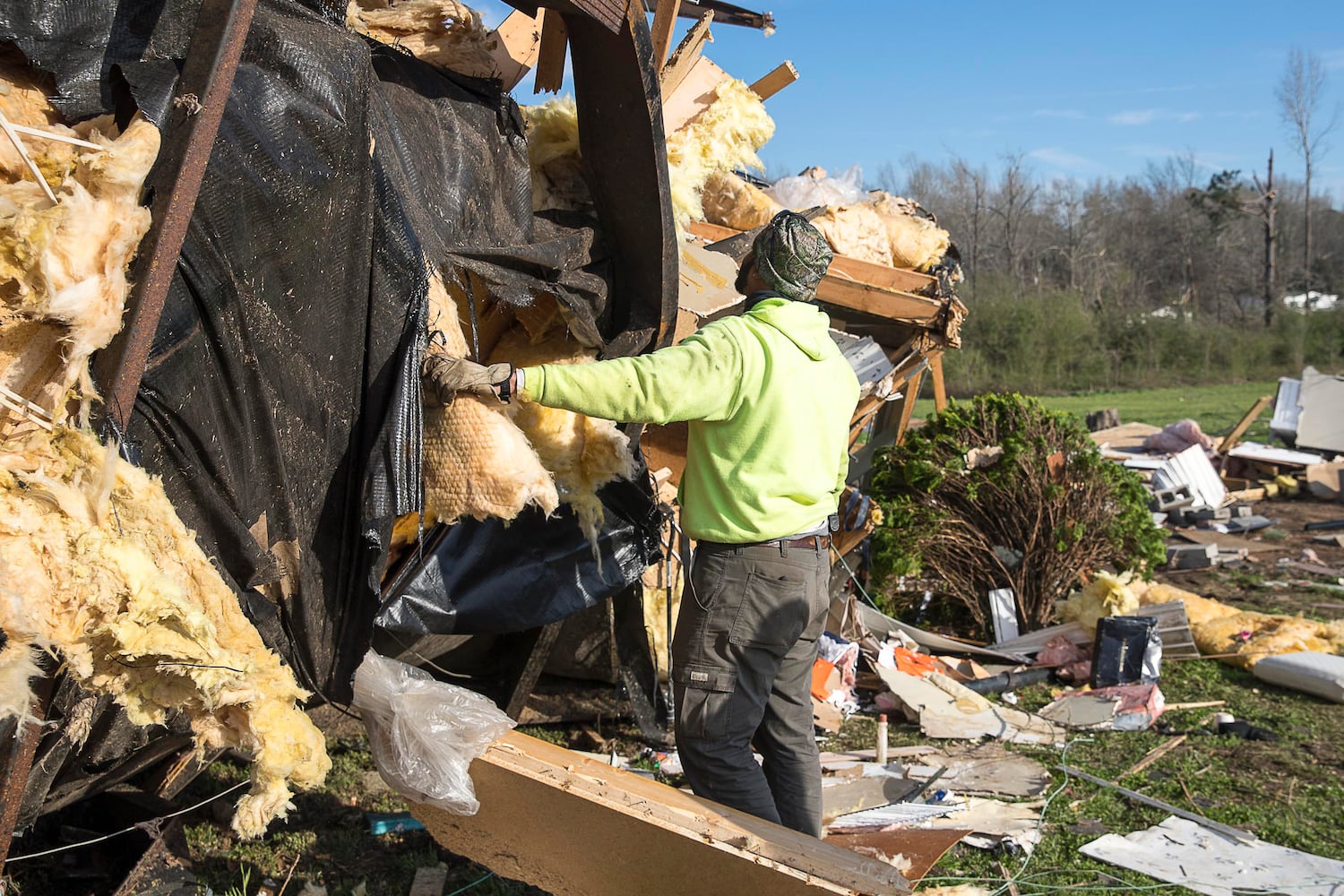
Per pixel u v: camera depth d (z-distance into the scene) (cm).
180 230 182
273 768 212
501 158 302
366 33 319
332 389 238
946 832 324
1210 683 616
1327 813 438
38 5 179
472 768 279
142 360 183
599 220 341
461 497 251
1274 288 4728
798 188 694
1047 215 5328
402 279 240
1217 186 4962
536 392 251
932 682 570
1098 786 458
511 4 285
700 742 290
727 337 276
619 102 296
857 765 475
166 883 287
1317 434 1545
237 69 208
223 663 197
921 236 693
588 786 266
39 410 172
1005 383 2992
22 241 159
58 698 208
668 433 440
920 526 693
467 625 319
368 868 361
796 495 285
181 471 210
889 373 629
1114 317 3244
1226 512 1191
